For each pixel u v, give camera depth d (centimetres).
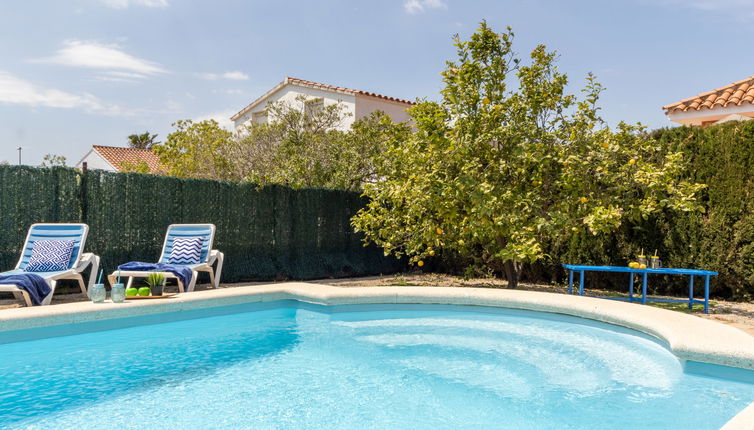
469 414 409
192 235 977
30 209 891
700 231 920
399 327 695
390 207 1279
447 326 699
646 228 971
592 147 867
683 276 938
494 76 904
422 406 425
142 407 416
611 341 626
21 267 813
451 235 979
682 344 477
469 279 1227
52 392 448
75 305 633
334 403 431
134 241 994
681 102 1381
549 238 1097
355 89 1995
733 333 509
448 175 902
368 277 1318
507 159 909
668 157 827
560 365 539
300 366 532
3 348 559
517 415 408
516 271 1022
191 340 626
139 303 662
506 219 848
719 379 464
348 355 573
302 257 1238
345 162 1440
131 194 991
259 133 1563
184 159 1630
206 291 769
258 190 1167
